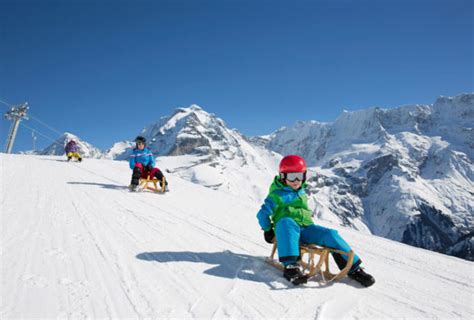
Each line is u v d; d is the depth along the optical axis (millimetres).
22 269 3189
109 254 3881
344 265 3625
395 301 3297
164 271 3537
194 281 3350
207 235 5367
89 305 2652
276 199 4008
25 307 2525
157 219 6117
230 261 4102
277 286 3389
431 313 3086
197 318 2611
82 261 3561
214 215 7273
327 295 3250
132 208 6926
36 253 3641
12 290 2762
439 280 4254
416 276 4359
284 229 3723
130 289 3014
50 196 7164
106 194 8477
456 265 5156
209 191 11742
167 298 2908
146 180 9992
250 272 3762
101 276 3229
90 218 5551
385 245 6383
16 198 6488
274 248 4129
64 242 4125
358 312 2949
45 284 2930
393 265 4895
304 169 4031
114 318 2496
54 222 5012
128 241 4492
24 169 11922
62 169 14156
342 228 8320
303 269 3848
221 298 3010
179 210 7398
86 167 16766
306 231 3936
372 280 3531
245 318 2672
